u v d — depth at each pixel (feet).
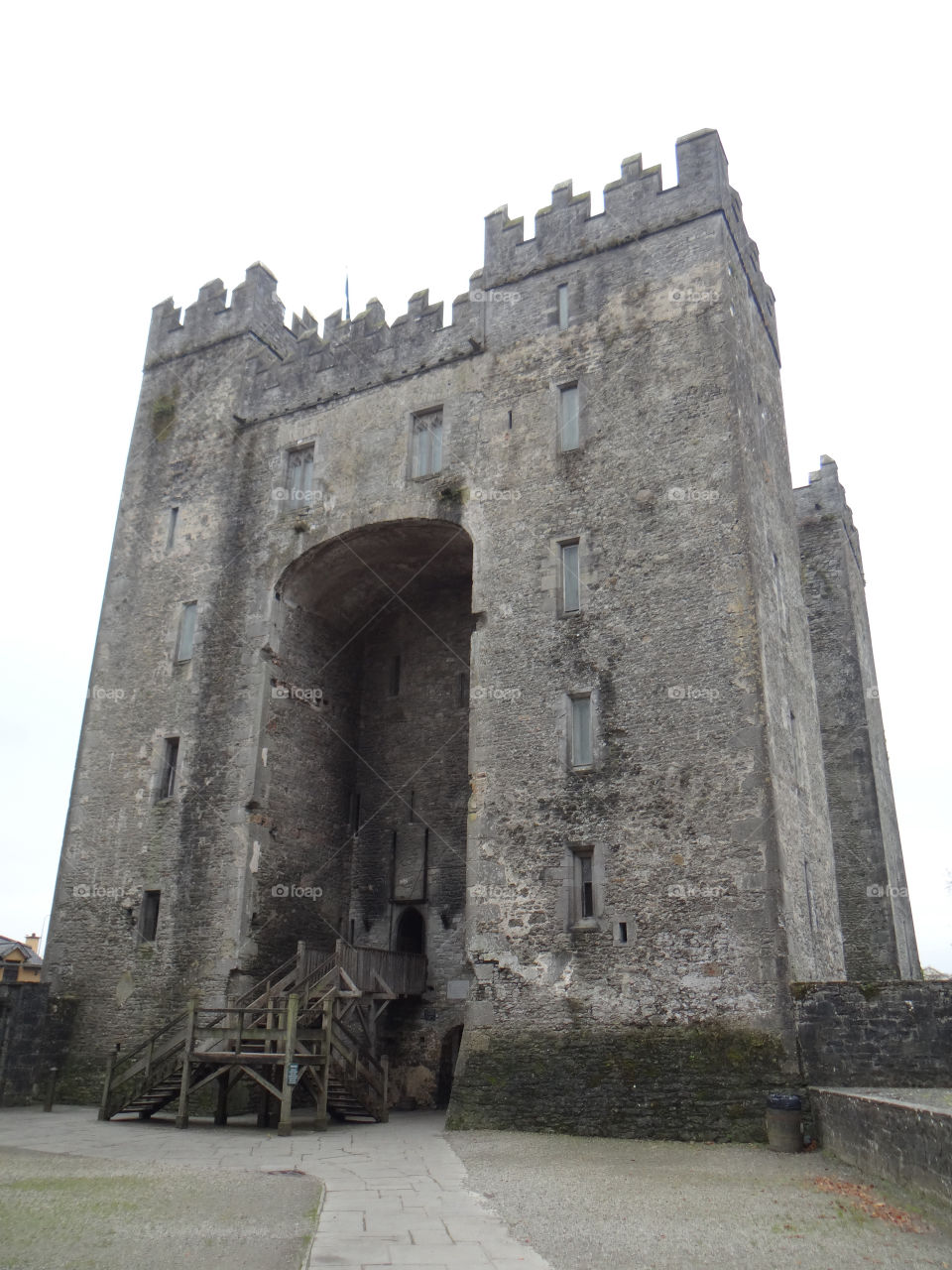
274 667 75.87
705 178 69.77
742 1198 34.73
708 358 64.85
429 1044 72.79
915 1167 33.40
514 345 73.36
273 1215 32.01
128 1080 61.16
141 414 92.22
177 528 84.89
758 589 59.52
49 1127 56.03
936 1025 46.37
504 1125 53.72
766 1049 49.29
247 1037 56.08
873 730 93.71
